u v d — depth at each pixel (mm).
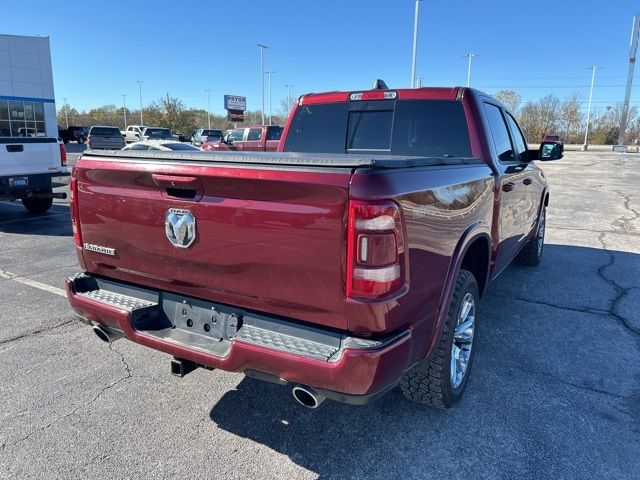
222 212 2441
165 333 2771
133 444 2842
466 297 3232
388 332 2242
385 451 2801
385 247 2135
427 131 4086
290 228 2254
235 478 2578
